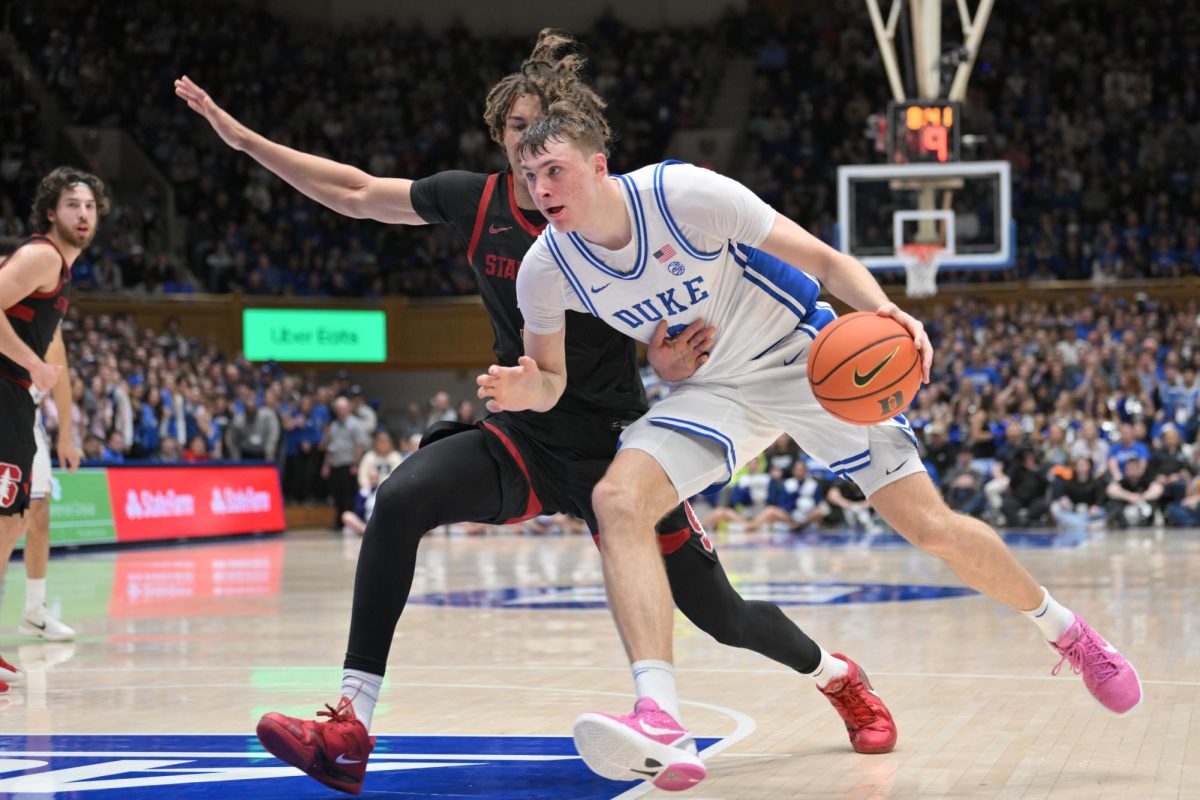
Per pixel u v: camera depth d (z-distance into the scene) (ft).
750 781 10.37
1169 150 79.15
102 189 18.56
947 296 71.15
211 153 81.25
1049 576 30.09
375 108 86.28
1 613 25.77
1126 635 19.31
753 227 10.38
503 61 90.43
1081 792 9.82
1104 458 52.70
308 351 73.67
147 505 49.75
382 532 10.55
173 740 12.42
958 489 53.62
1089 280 72.23
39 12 81.10
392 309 75.31
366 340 74.90
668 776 8.74
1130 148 79.92
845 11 89.61
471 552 44.21
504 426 11.34
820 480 55.11
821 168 82.17
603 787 10.25
